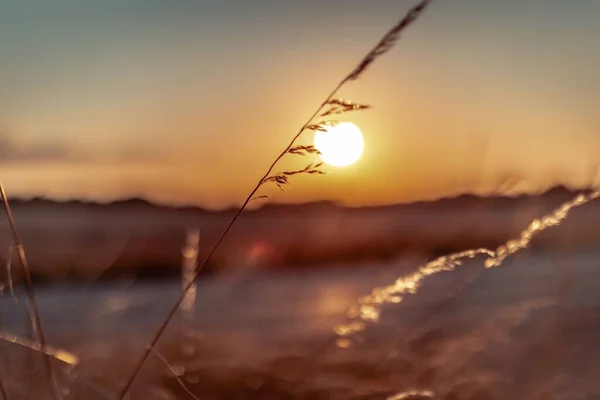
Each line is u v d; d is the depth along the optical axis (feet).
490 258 9.68
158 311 18.67
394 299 9.87
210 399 10.24
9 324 9.40
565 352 12.06
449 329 13.58
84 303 17.99
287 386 11.07
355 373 11.53
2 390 7.40
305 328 16.48
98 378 9.18
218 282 20.51
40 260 18.85
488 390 10.48
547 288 13.98
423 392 9.93
